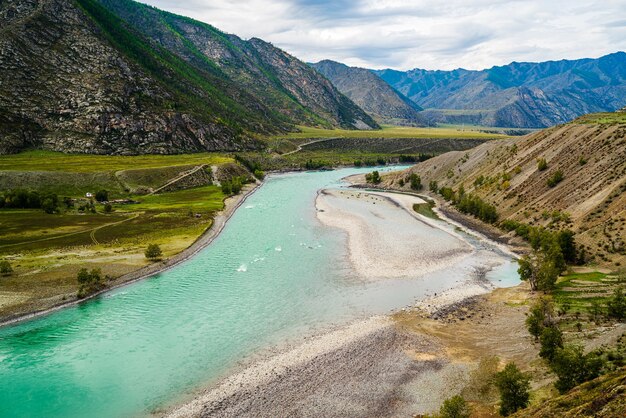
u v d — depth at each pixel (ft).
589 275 240.94
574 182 350.43
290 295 244.01
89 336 199.52
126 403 152.35
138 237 349.00
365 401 150.82
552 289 231.71
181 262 301.22
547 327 166.50
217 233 376.07
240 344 191.11
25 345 191.72
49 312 223.10
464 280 264.11
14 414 147.43
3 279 256.52
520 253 312.91
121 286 257.96
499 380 136.15
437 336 195.21
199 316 219.00
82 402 153.07
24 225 369.09
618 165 325.42
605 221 281.74
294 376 165.78
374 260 299.99
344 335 197.06
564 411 105.09
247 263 298.15
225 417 143.84
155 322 212.84
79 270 273.13
